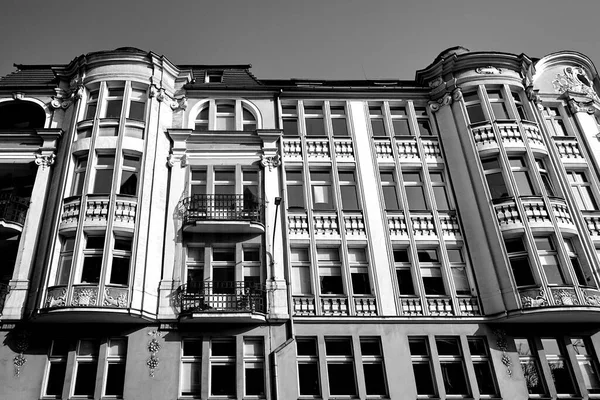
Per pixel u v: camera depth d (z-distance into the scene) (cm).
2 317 1473
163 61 1927
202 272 1638
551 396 1494
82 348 1478
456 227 1788
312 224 1756
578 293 1551
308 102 2055
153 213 1658
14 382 1407
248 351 1516
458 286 1695
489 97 1991
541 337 1598
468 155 1862
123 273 1541
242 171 1836
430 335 1575
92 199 1603
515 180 1794
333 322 1574
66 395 1398
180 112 1933
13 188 1830
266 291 1587
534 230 1669
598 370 1557
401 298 1638
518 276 1630
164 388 1420
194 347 1513
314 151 1919
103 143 1711
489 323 1600
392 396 1470
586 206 1864
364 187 1847
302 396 1469
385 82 2284
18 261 1577
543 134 1928
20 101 1941
